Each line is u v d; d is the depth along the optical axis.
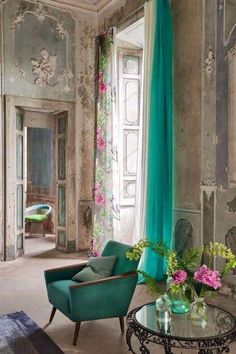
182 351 2.49
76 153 5.98
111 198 5.41
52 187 8.11
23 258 5.52
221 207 3.68
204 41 3.89
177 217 4.29
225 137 3.63
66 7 5.84
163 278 4.21
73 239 6.00
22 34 5.48
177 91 4.32
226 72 3.62
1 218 5.34
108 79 5.50
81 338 2.75
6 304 3.49
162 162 4.19
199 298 2.06
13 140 5.41
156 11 4.29
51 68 5.73
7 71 5.35
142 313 2.20
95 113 5.84
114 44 5.41
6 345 2.62
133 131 5.68
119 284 2.78
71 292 2.63
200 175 3.97
